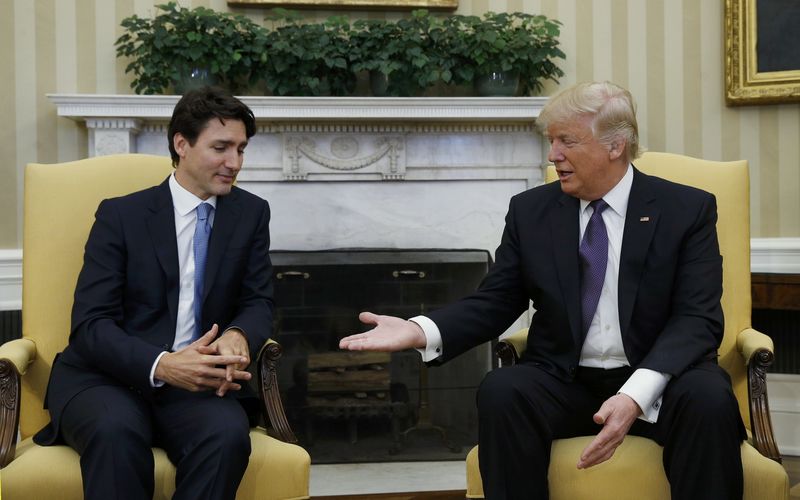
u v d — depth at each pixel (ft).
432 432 12.12
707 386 5.93
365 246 12.72
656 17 13.16
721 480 5.79
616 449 6.36
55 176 8.00
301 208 12.64
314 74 12.41
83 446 6.16
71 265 7.80
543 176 12.85
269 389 7.18
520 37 12.32
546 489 6.31
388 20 13.03
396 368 12.05
